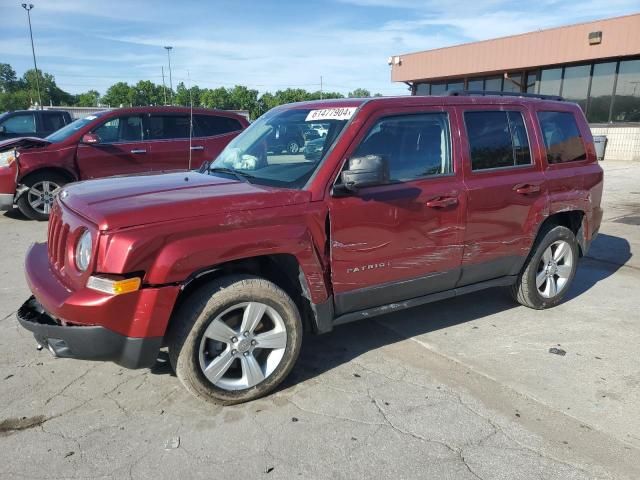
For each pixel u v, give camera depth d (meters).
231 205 3.13
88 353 2.92
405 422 3.17
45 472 2.69
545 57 20.44
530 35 20.78
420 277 3.96
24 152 8.55
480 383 3.64
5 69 133.25
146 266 2.88
